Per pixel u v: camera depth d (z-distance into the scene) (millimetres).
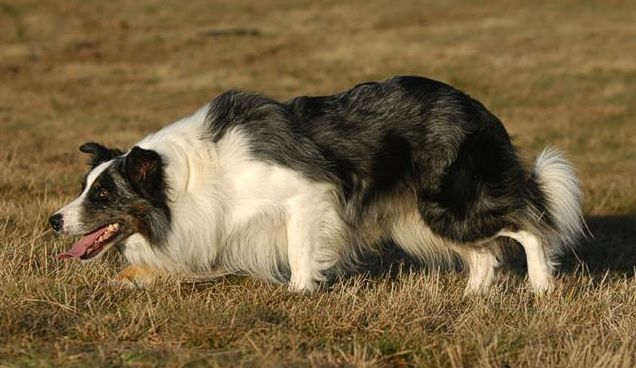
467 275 11195
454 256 11141
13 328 7844
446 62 37000
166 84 34031
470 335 8094
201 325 7926
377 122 9875
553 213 10352
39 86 33188
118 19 48344
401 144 9891
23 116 27203
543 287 10086
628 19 45906
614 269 12742
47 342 7703
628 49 38344
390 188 9977
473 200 9883
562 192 10406
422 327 8352
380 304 9039
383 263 11898
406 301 9062
